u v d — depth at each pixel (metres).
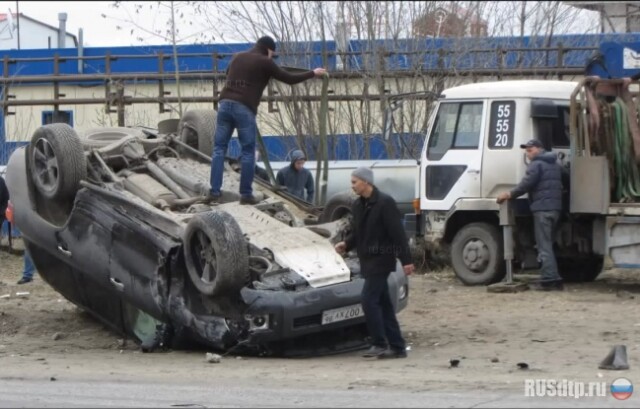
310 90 25.20
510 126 16.12
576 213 15.62
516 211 16.17
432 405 8.06
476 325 12.89
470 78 24.27
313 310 10.50
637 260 15.05
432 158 16.84
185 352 11.52
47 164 12.16
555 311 13.84
